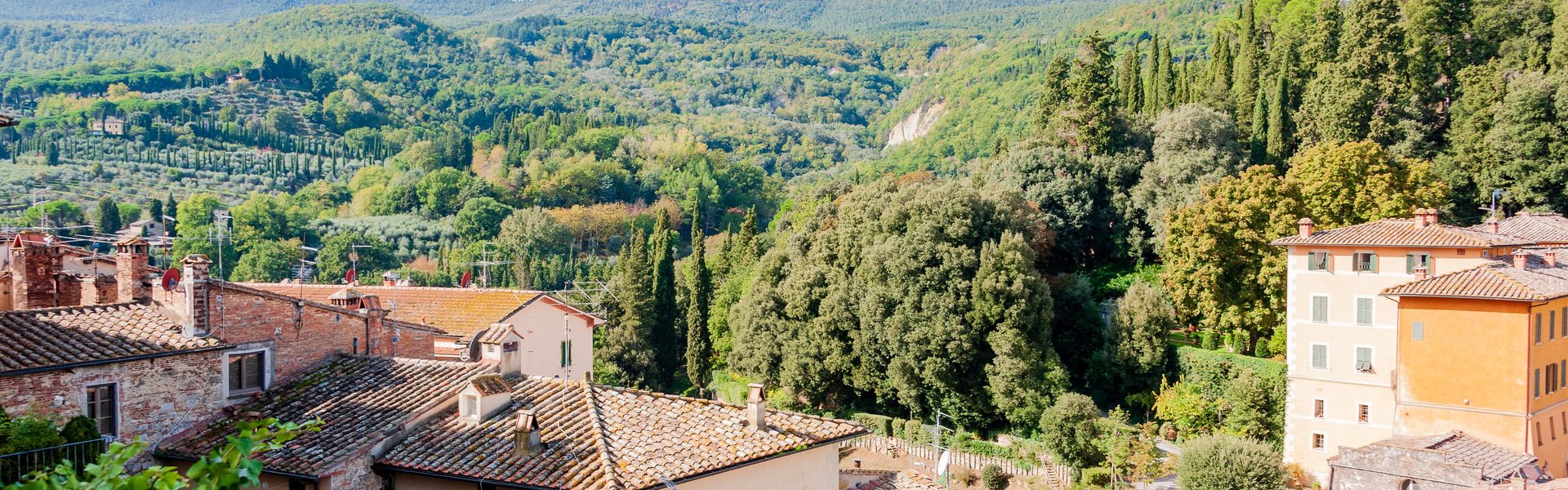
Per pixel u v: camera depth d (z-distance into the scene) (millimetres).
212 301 34531
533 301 60906
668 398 37156
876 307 83188
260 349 36375
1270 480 59375
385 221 185125
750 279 106312
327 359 39344
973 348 80250
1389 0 102375
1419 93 103188
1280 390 73562
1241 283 81562
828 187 138000
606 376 84688
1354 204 83062
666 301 104812
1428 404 64500
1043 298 81500
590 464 31859
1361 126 99875
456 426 34219
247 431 14617
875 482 49125
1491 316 62500
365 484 31984
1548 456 63281
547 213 186000
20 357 29438
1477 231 71688
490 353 38625
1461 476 53344
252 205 163750
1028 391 77875
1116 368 82188
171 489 14031
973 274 82938
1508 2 109625
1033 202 98750
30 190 179625
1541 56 101438
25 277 38844
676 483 31484
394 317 56719
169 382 33094
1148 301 82062
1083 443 70875
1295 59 119938
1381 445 58031
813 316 89938
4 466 26438
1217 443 61969
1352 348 68750
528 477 31078
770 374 91438
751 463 33688
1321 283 70062
